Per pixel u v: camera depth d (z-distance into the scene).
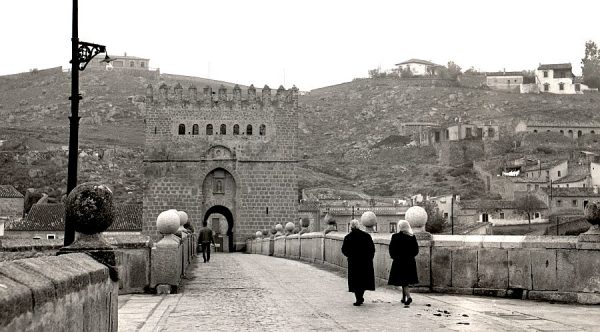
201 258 48.59
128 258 21.25
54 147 156.38
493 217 115.31
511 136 173.00
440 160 172.62
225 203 82.88
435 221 109.19
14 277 6.29
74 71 19.20
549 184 131.12
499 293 20.11
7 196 110.88
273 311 17.28
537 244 19.34
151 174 82.00
